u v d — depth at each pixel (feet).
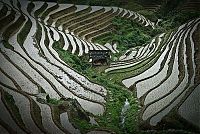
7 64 96.53
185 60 111.55
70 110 80.28
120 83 102.83
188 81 94.99
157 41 143.54
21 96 80.53
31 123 70.44
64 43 129.70
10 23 127.65
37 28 131.23
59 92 87.86
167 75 102.27
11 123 68.54
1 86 83.87
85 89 94.22
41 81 91.45
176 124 73.87
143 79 103.35
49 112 76.74
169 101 85.25
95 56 119.96
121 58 131.13
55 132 69.21
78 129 73.20
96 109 84.79
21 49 109.29
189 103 81.71
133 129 76.02
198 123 73.15
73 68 108.47
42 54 110.01
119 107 88.48
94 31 154.81
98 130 74.64
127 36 155.02
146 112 81.56
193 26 146.30
